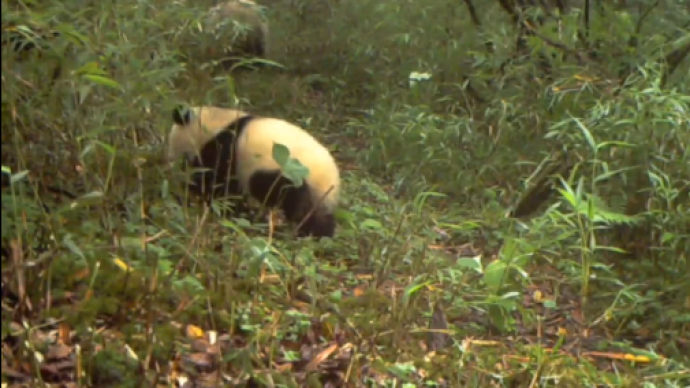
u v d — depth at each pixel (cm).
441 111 959
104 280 425
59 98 509
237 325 438
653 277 607
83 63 490
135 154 524
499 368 464
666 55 798
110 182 512
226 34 920
